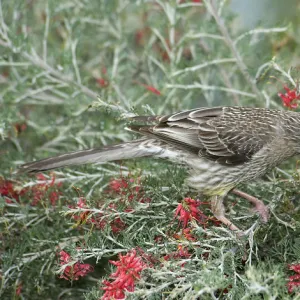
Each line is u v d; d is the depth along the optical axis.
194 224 9.59
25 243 10.73
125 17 15.74
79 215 10.23
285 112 11.76
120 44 15.05
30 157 13.42
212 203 11.55
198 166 11.55
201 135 11.40
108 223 10.02
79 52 14.54
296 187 10.83
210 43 14.41
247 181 11.68
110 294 8.73
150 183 10.84
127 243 9.66
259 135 11.40
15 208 11.80
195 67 13.27
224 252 9.72
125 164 12.18
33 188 11.72
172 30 14.15
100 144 13.70
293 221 10.34
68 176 11.73
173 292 8.42
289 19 15.42
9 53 13.85
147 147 11.40
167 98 13.24
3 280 10.30
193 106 14.94
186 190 11.84
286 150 11.52
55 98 14.32
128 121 12.15
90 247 9.65
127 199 10.43
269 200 11.34
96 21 15.23
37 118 14.18
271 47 14.27
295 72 12.04
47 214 11.02
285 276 9.26
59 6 14.60
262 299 8.95
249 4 16.48
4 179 11.98
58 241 10.59
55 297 11.20
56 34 16.27
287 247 10.02
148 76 15.37
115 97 13.99
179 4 14.65
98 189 11.59
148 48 14.56
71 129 13.63
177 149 11.50
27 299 11.05
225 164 11.40
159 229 9.68
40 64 13.84
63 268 9.41
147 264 9.21
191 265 9.08
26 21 15.12
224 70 14.26
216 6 13.88
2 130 11.66
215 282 8.07
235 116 11.67
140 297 8.82
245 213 11.00
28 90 13.91
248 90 13.76
